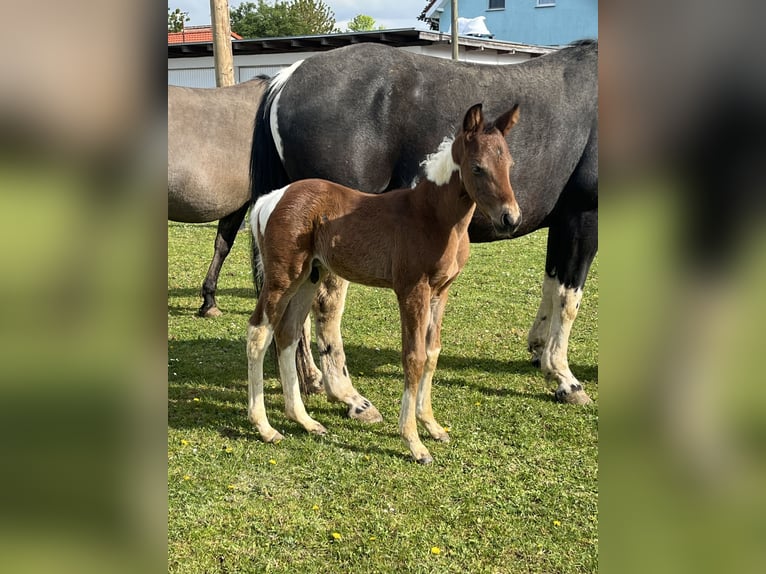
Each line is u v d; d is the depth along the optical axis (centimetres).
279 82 440
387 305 720
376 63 427
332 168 427
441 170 344
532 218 455
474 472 362
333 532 305
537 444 396
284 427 418
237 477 354
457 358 551
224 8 904
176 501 328
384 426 424
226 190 618
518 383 497
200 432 406
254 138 452
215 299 742
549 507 328
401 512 323
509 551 293
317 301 423
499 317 673
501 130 341
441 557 288
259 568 279
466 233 371
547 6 2430
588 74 446
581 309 699
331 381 434
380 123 424
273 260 376
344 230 367
